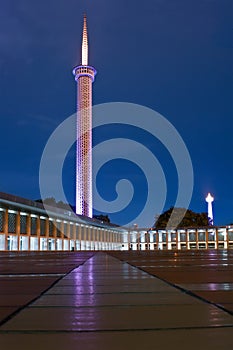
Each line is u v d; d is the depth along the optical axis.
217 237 110.94
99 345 3.83
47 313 5.49
